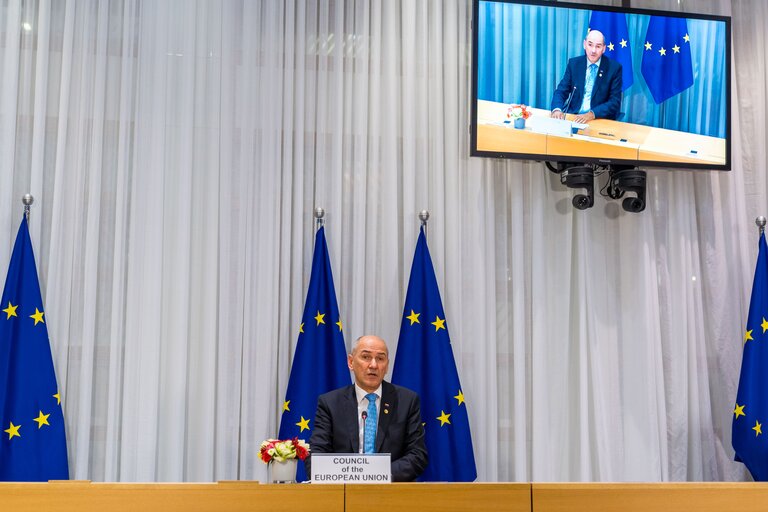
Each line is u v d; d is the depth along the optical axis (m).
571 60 5.57
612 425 5.57
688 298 5.76
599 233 5.76
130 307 5.16
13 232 5.13
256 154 5.44
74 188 5.21
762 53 6.02
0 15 5.24
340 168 5.50
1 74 5.20
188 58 5.41
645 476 5.52
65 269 5.16
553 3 5.60
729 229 5.88
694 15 5.76
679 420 5.64
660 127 5.62
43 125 5.20
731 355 5.74
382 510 3.28
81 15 5.36
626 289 5.73
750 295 5.80
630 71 5.63
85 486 3.18
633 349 5.67
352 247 5.48
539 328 5.56
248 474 5.15
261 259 5.33
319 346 5.21
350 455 3.73
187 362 5.23
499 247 5.66
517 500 3.32
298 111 5.50
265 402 5.21
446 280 5.52
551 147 5.49
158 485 3.20
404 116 5.61
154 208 5.24
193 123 5.39
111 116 5.34
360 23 5.67
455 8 5.76
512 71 5.50
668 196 5.86
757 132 5.96
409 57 5.65
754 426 5.38
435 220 5.56
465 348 5.49
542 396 5.51
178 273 5.23
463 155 5.65
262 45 5.54
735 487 3.38
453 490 3.31
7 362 4.89
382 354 4.69
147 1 5.42
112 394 5.09
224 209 5.33
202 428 5.17
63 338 5.09
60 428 4.90
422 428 4.72
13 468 4.79
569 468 5.54
